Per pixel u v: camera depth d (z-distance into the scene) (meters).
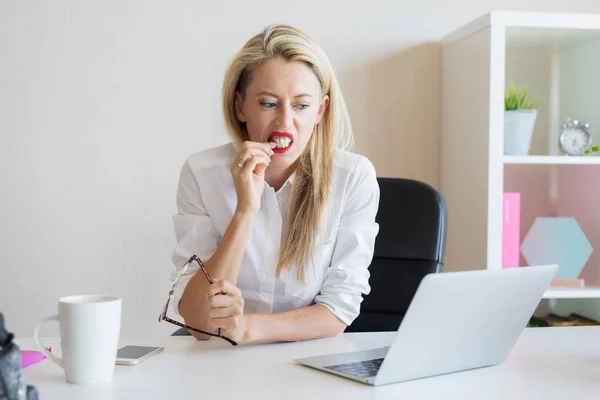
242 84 1.58
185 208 1.73
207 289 1.48
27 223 2.68
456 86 2.73
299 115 1.53
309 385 1.05
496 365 1.20
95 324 1.05
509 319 1.17
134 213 2.72
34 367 1.16
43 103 2.67
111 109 2.70
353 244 1.67
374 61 2.82
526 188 2.97
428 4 2.84
